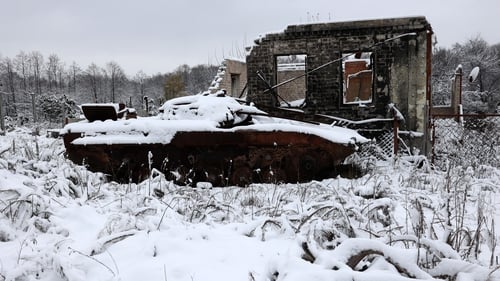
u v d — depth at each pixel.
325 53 12.01
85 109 8.68
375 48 11.56
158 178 6.41
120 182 8.13
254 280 2.73
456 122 10.78
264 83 12.69
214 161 8.16
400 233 4.04
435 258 2.78
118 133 8.16
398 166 9.42
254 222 4.01
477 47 41.22
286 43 12.35
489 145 10.12
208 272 3.04
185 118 8.50
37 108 30.30
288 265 2.49
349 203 5.04
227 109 8.46
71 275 2.89
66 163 6.56
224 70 16.95
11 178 5.21
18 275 2.95
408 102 11.45
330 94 12.02
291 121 9.13
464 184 6.69
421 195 5.75
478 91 35.78
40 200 4.29
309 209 4.41
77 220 4.17
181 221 4.20
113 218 3.85
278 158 8.06
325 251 2.88
